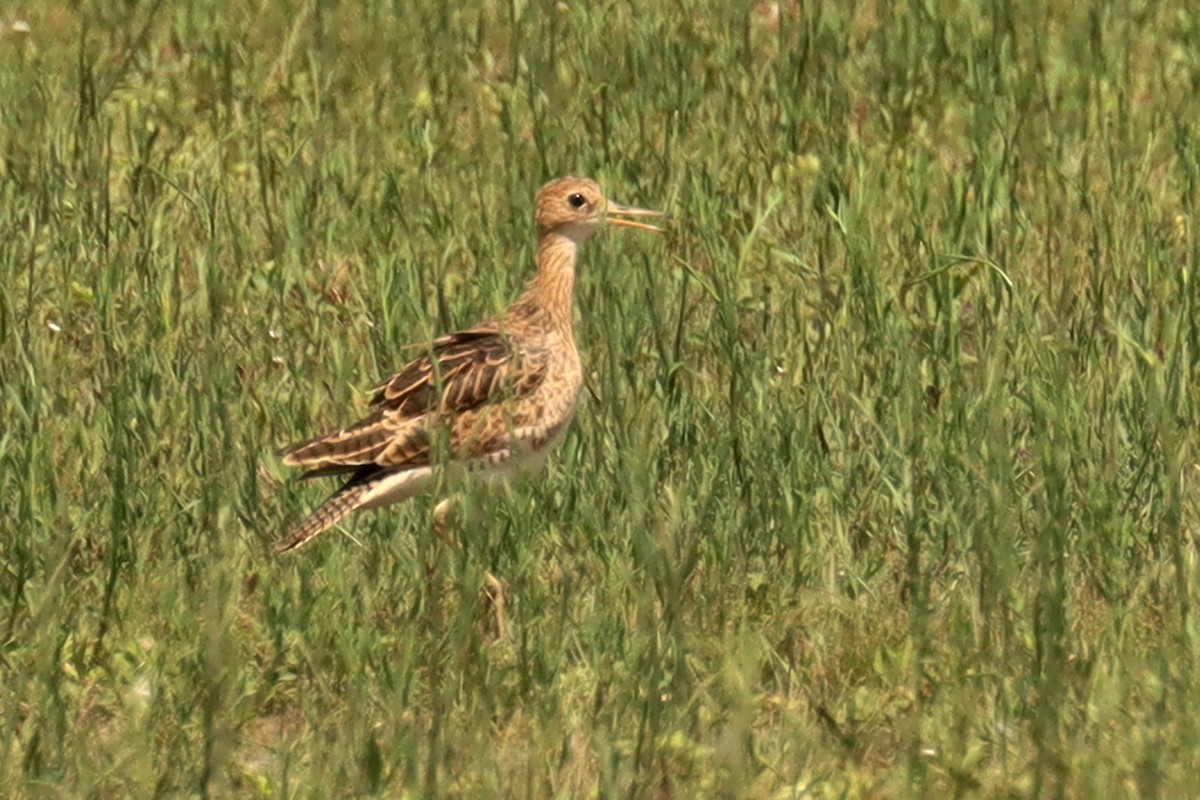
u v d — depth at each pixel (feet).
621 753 34.94
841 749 35.91
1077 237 57.00
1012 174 56.90
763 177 62.28
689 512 41.83
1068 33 70.13
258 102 67.67
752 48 72.08
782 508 42.96
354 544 43.29
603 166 60.23
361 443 42.14
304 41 71.36
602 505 43.62
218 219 57.52
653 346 50.90
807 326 51.72
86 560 42.98
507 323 44.42
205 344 47.75
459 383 42.88
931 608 39.96
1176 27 72.49
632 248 55.06
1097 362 47.85
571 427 46.39
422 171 59.57
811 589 41.68
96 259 55.01
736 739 32.07
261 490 46.80
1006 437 43.55
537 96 66.18
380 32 71.67
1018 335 49.19
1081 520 42.45
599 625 39.04
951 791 34.12
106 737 37.14
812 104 65.26
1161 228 57.72
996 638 38.55
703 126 63.98
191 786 34.30
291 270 55.16
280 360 50.57
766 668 38.99
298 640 38.96
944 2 72.02
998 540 38.81
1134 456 45.42
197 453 45.78
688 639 38.37
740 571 41.78
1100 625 40.14
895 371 47.91
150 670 38.27
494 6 74.49
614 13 71.51
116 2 74.23
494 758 34.83
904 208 59.47
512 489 42.55
